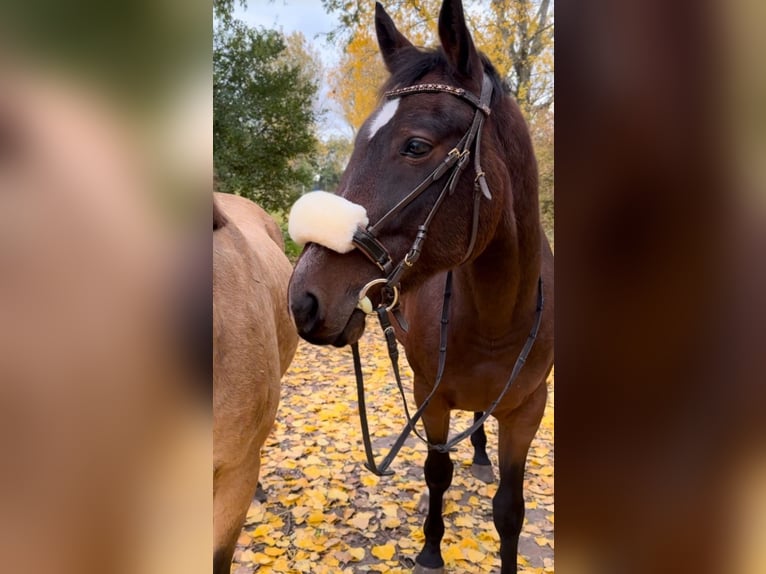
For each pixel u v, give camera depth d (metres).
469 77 1.46
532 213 1.67
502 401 1.86
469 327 1.81
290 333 2.08
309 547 2.40
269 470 3.04
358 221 1.31
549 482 2.98
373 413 3.90
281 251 2.43
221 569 1.43
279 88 7.32
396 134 1.38
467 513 2.71
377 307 1.38
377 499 2.80
